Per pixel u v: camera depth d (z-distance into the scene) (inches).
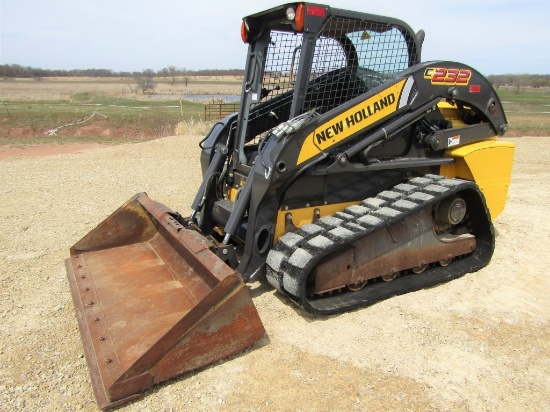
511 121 994.1
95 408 111.3
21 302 159.3
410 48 179.8
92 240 176.9
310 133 150.5
